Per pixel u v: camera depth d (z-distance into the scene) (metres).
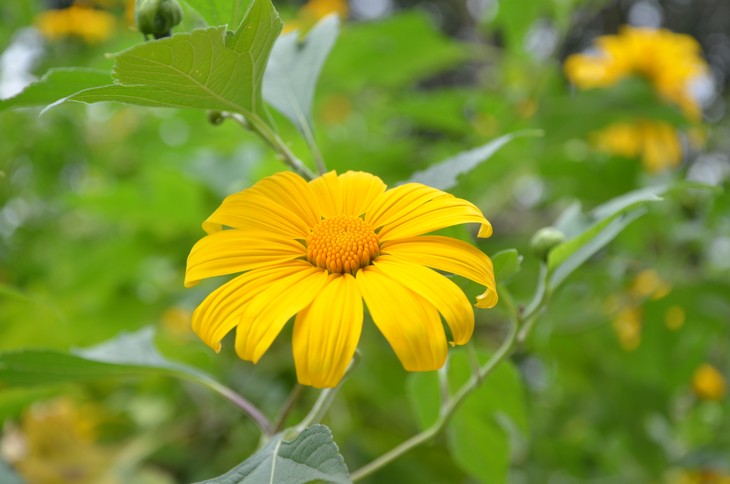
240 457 0.89
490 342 1.10
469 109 1.07
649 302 0.92
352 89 1.19
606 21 1.67
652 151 1.09
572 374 0.99
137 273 1.03
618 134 1.10
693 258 1.06
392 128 1.20
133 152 1.25
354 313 0.43
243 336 0.43
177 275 1.04
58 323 0.87
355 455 0.86
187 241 1.00
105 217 0.98
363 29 1.03
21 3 0.92
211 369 0.82
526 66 1.14
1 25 0.92
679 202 1.00
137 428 0.97
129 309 0.96
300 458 0.43
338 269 0.45
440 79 1.89
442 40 1.09
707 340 0.94
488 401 0.59
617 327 1.01
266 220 0.46
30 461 0.82
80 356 0.52
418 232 0.45
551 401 1.06
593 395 0.96
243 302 0.44
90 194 0.93
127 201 0.94
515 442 0.96
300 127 0.54
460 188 0.91
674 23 1.84
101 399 1.00
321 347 0.42
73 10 1.25
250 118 0.50
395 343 0.42
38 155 1.15
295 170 0.51
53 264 1.16
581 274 0.90
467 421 0.60
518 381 0.58
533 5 1.10
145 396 1.00
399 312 0.42
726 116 1.24
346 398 0.91
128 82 0.45
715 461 0.88
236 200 0.47
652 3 1.82
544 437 0.99
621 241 0.98
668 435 1.08
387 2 1.99
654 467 0.91
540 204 1.07
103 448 0.87
